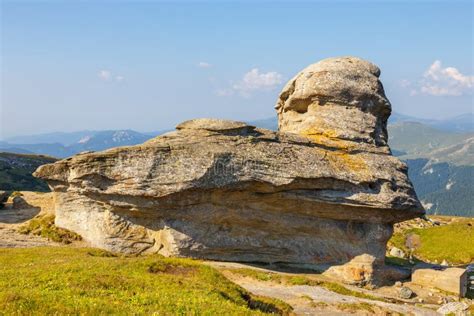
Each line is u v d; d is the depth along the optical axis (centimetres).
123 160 4000
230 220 4200
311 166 4197
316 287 3725
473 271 5603
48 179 4362
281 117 5653
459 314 3506
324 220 4422
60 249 3794
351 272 4312
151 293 2153
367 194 4316
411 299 4081
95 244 4238
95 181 4084
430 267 4712
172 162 3944
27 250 3666
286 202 4244
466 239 6812
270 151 4169
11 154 17912
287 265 4406
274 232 4359
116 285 2259
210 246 4169
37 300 1752
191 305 2008
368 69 4994
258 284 3644
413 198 4562
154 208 4044
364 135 4706
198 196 4012
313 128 4759
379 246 4469
